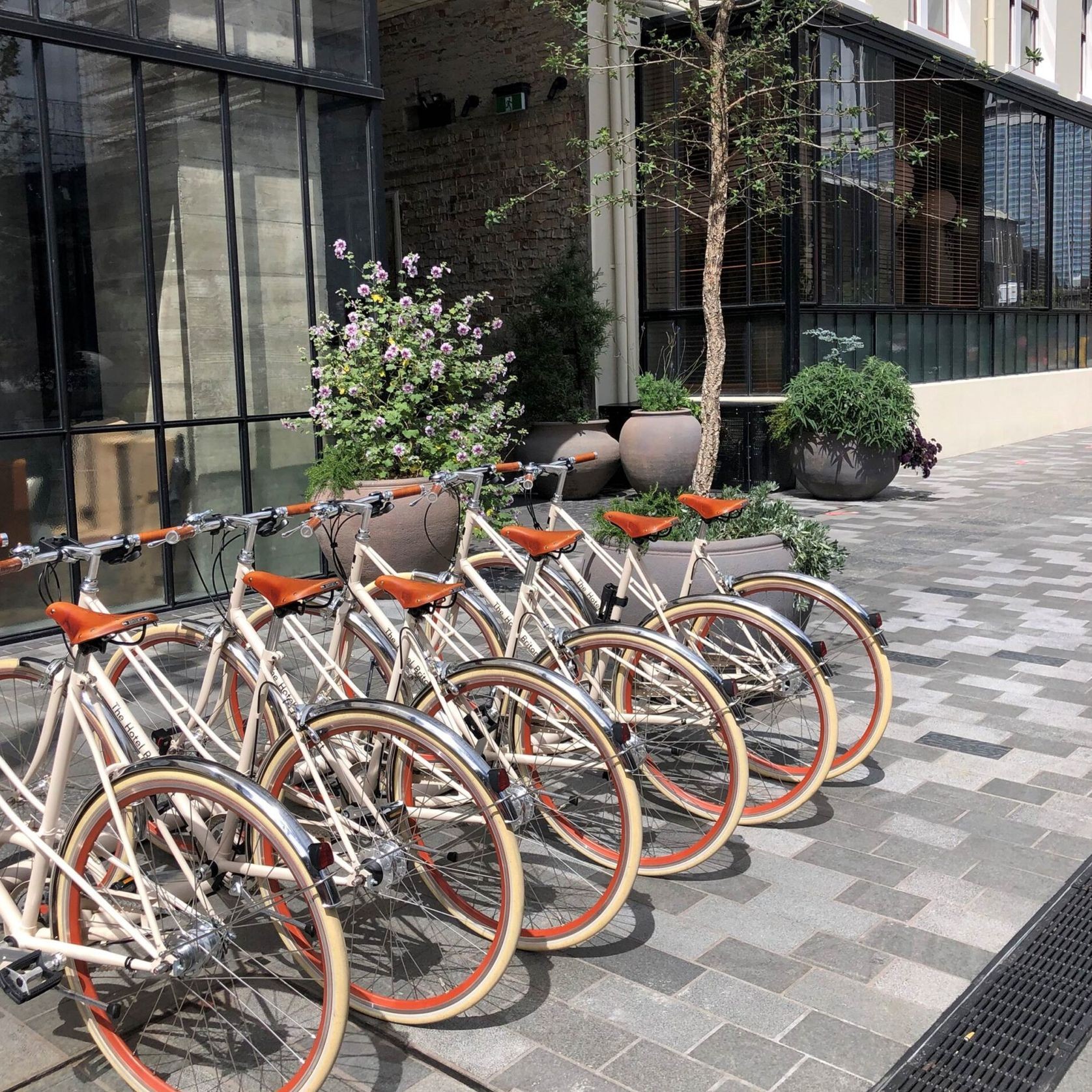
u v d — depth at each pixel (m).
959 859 3.69
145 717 3.71
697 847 3.56
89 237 6.81
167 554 7.29
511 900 2.76
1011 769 4.41
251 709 3.21
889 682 4.11
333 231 8.05
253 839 2.95
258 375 7.73
